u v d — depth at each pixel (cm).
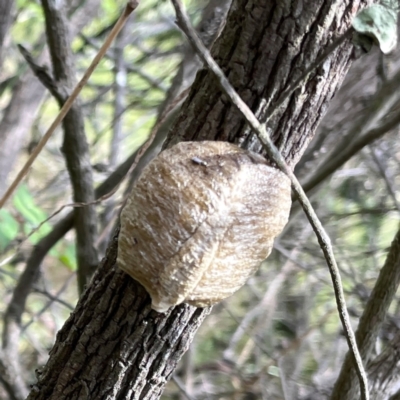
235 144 29
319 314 83
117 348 30
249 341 77
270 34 29
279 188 29
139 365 30
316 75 29
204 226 28
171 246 28
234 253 29
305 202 28
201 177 29
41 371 32
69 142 37
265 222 29
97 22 82
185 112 30
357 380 34
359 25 27
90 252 40
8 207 60
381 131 39
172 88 45
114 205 50
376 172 72
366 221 82
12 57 80
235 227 29
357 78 55
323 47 29
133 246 29
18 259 61
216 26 36
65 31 35
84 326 30
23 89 61
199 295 29
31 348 69
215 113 29
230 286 29
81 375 31
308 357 79
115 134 70
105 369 30
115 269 30
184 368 68
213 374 74
